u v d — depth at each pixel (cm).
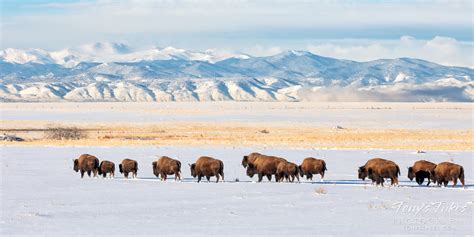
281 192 6512
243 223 4834
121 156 11288
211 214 5219
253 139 18038
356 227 4678
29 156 11162
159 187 6912
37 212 5253
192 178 8012
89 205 5650
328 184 7275
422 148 14088
